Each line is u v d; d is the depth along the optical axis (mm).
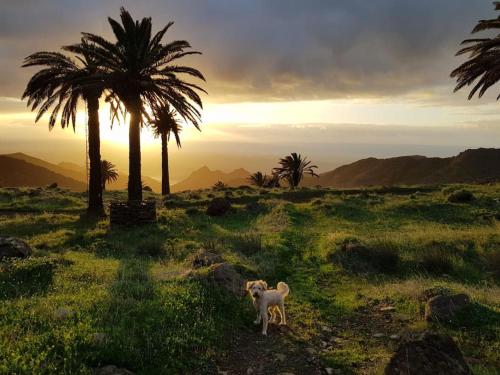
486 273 14375
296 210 27672
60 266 12227
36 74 27219
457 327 8930
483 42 27688
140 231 21438
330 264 15023
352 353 7848
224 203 27016
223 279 10453
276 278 13367
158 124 46406
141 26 25125
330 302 11180
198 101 26734
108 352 6156
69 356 5762
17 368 5367
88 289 9633
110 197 46781
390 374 6148
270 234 19859
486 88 29250
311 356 7660
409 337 6500
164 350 6734
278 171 65812
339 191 41188
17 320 7031
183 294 9219
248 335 8469
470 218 24953
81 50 25516
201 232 20969
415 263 14945
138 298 9070
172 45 26094
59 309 7629
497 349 7848
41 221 25609
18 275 10711
